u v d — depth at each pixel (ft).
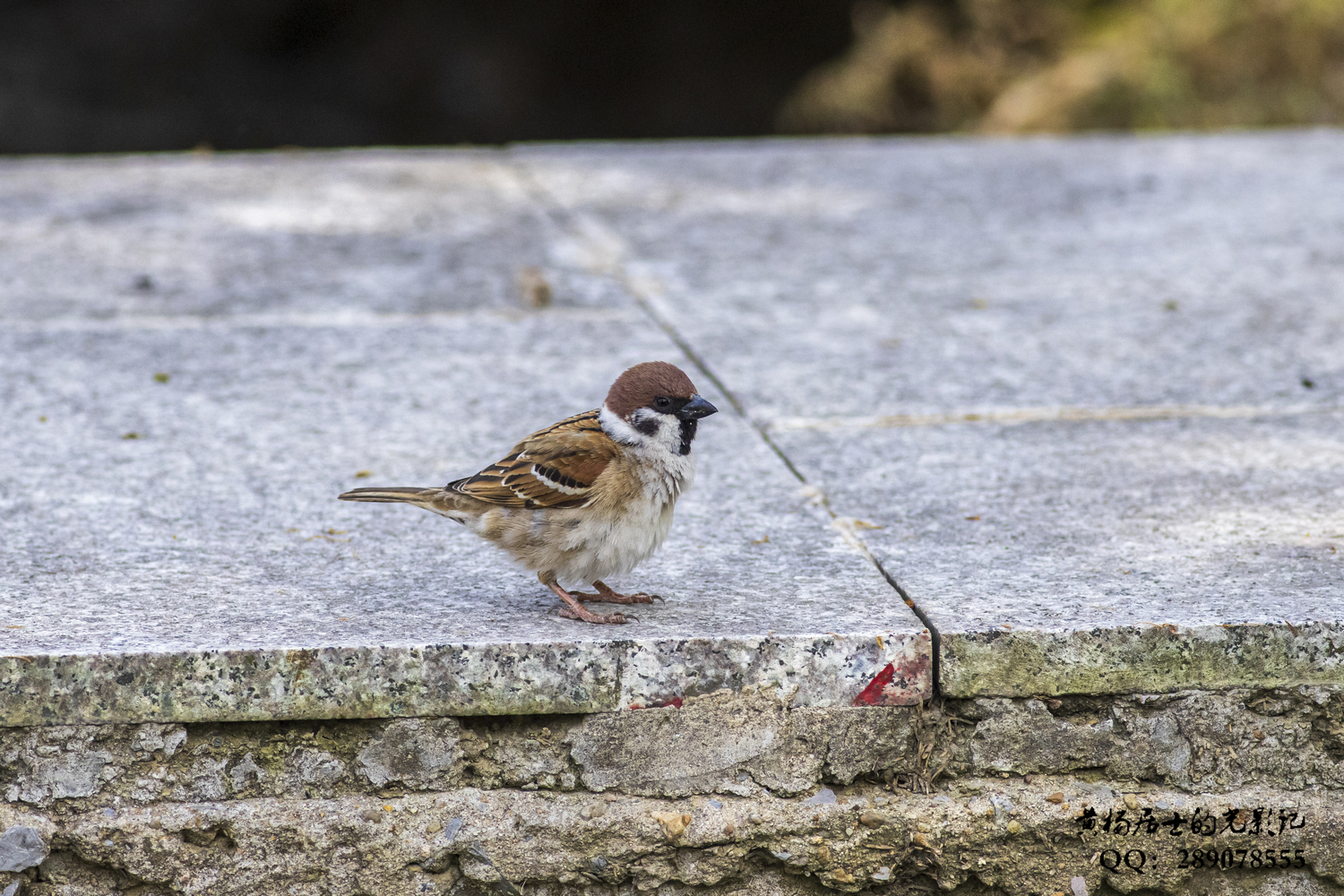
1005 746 22.68
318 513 28.76
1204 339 40.98
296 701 21.52
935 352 40.32
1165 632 22.40
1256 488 29.78
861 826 22.48
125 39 125.59
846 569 25.79
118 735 21.39
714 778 22.39
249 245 51.03
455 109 139.44
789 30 141.49
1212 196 58.34
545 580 23.56
